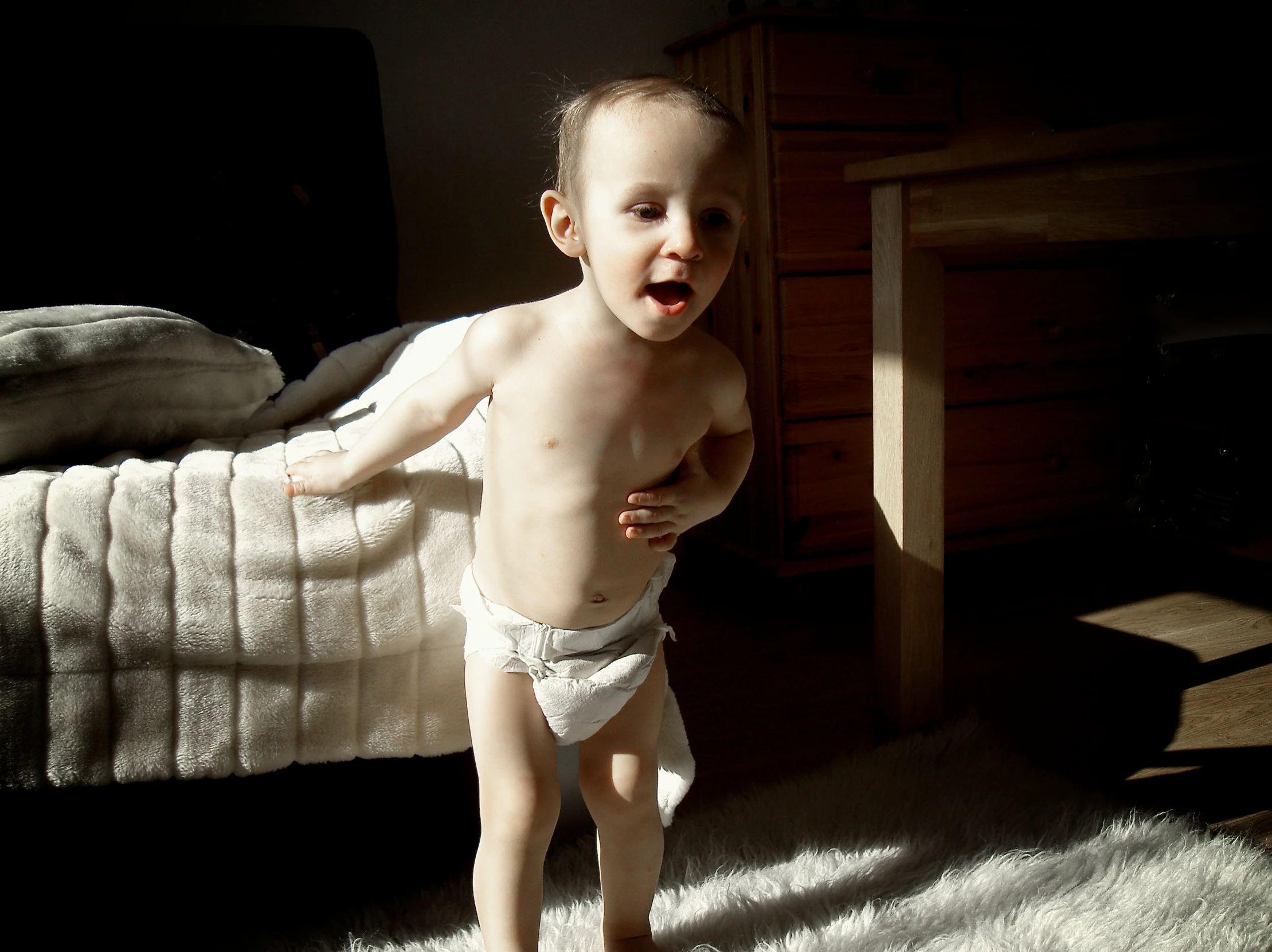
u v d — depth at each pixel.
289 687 0.95
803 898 1.07
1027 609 2.03
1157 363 2.30
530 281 2.39
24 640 0.88
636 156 0.79
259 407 1.43
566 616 0.93
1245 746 1.42
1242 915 1.01
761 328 2.05
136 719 0.91
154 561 0.92
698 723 1.58
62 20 1.70
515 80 2.31
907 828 1.20
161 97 1.72
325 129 1.82
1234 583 2.13
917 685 1.42
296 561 0.94
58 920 0.98
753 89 1.96
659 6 2.41
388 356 1.48
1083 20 2.18
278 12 2.10
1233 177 0.88
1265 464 2.13
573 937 1.01
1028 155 1.09
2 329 1.04
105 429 1.11
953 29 2.08
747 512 2.20
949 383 2.14
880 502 1.41
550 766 0.94
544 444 0.90
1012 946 0.97
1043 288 2.19
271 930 1.05
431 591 0.98
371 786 1.08
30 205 1.65
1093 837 1.17
